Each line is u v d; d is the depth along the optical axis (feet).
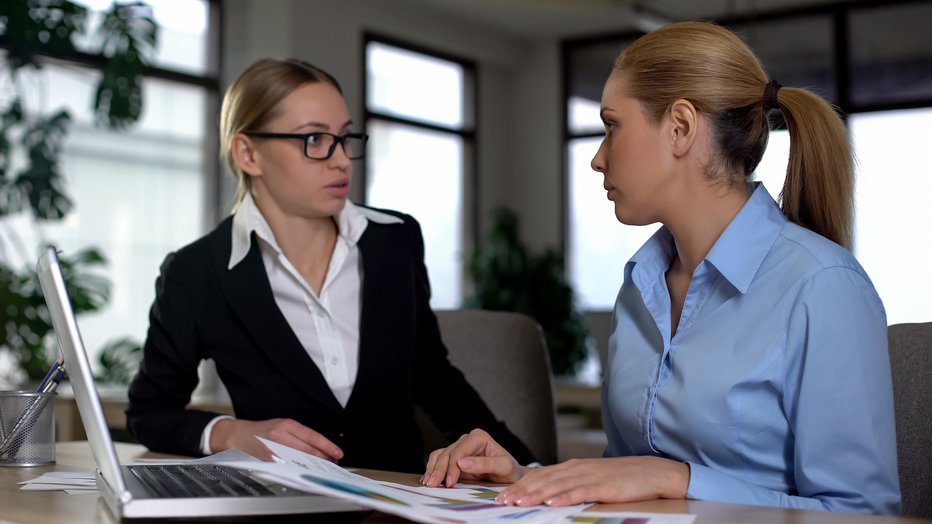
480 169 28.96
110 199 20.39
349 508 3.34
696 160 4.43
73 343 3.28
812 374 4.01
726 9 25.79
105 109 17.04
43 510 3.64
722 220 4.45
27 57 15.89
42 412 4.99
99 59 19.63
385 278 6.15
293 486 3.03
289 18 22.77
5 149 15.89
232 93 6.16
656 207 4.55
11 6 15.60
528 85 29.96
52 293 3.44
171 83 21.45
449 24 27.22
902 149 24.52
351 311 6.18
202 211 21.90
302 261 6.16
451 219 28.32
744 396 4.17
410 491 3.79
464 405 6.47
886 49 24.82
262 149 5.96
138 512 3.14
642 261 4.77
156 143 21.17
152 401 5.98
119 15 16.92
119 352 18.54
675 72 4.41
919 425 4.82
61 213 16.42
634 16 22.47
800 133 4.46
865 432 3.92
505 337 7.30
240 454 4.01
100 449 3.38
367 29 24.95
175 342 5.92
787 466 4.16
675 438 4.39
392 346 6.07
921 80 24.40
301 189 5.90
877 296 4.19
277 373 5.90
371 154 25.93
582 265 29.04
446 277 28.19
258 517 3.33
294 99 5.90
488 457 4.16
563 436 11.59
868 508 3.87
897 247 24.43
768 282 4.23
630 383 4.64
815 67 25.64
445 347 6.77
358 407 5.96
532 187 29.81
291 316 6.08
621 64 4.60
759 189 4.48
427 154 27.61
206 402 9.45
